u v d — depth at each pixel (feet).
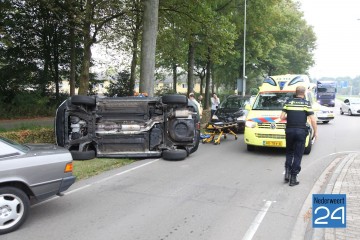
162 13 61.21
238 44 103.55
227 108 55.57
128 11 52.70
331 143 43.68
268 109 37.45
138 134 32.81
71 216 18.13
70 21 60.85
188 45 78.43
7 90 71.15
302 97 24.57
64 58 80.84
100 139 32.48
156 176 26.78
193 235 15.79
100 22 54.34
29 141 35.42
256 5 91.40
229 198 21.20
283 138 34.55
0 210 15.87
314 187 23.48
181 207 19.54
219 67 117.91
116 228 16.56
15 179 16.02
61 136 32.04
